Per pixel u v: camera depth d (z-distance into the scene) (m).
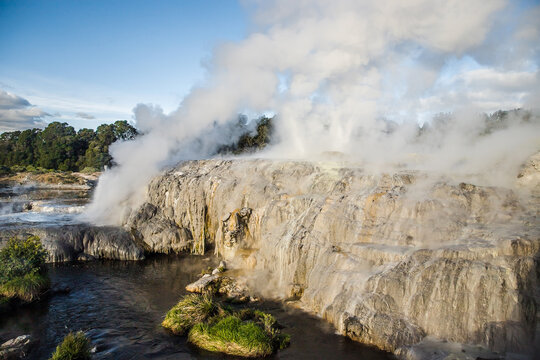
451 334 14.88
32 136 141.12
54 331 17.77
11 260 22.05
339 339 16.44
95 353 15.76
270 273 23.22
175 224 32.56
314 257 21.02
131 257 29.20
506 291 14.49
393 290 16.55
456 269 15.62
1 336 17.20
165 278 24.98
